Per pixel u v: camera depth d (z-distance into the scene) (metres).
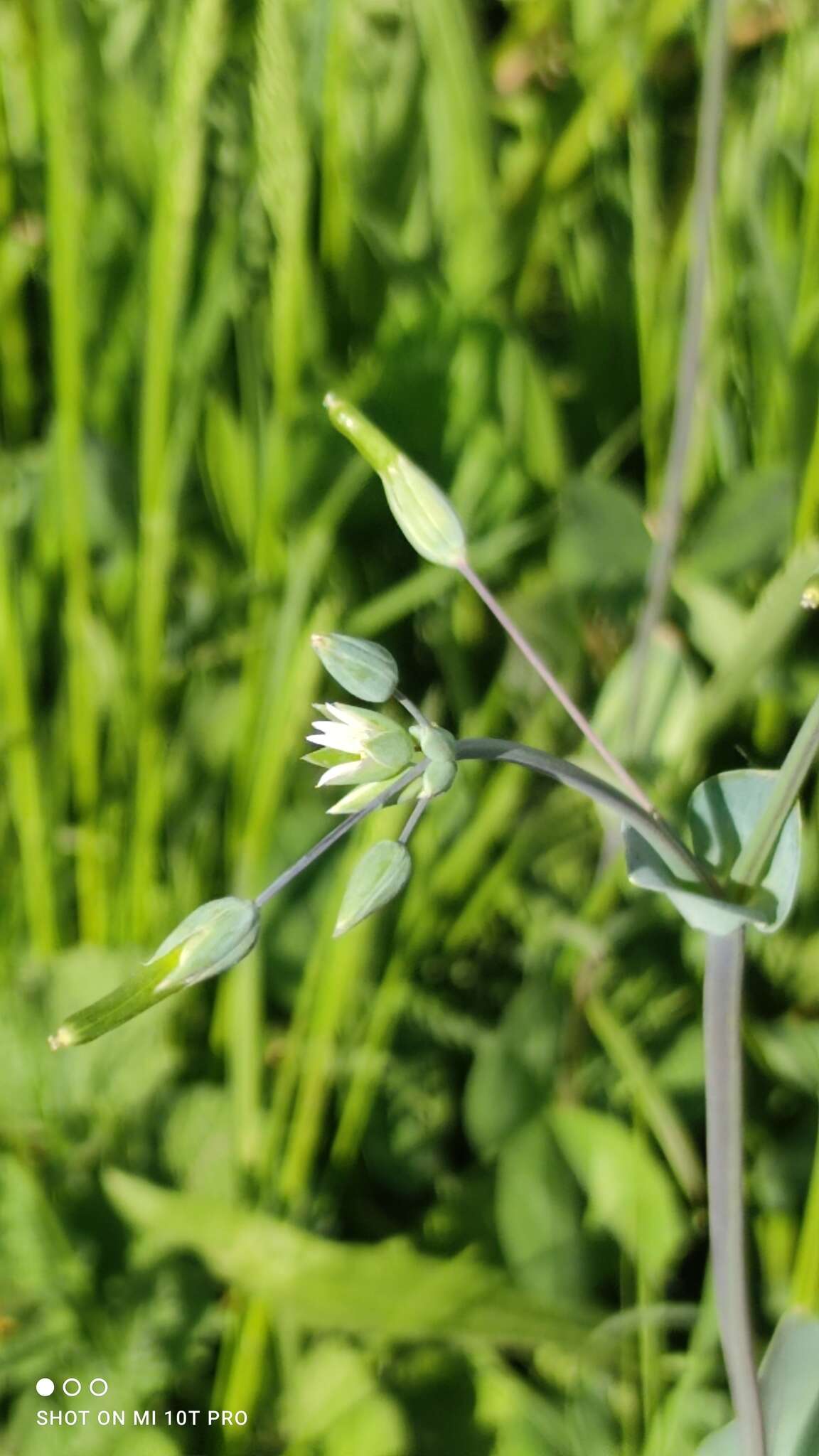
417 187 0.48
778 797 0.30
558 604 0.45
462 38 0.45
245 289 0.45
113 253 0.46
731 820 0.31
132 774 0.41
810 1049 0.39
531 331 0.50
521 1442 0.36
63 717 0.42
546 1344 0.36
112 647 0.42
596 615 0.45
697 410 0.42
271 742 0.39
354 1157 0.39
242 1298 0.37
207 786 0.43
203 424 0.45
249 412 0.45
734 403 0.46
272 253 0.45
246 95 0.44
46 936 0.40
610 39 0.44
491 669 0.46
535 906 0.42
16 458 0.47
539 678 0.44
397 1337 0.36
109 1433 0.36
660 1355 0.37
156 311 0.38
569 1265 0.38
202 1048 0.40
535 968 0.41
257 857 0.39
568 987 0.40
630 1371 0.37
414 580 0.43
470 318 0.45
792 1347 0.33
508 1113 0.39
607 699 0.42
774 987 0.41
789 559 0.40
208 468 0.45
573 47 0.50
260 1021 0.39
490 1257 0.38
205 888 0.42
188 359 0.42
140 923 0.41
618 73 0.45
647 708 0.41
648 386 0.44
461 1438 0.37
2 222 0.46
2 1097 0.39
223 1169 0.39
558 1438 0.36
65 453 0.39
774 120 0.44
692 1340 0.37
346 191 0.45
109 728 0.43
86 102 0.45
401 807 0.39
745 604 0.44
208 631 0.45
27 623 0.43
